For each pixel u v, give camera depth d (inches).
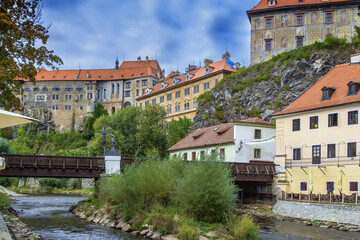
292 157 1568.7
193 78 3629.4
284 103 2583.7
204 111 3021.7
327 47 2711.6
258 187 1685.5
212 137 2066.9
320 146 1459.2
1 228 562.9
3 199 1407.5
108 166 1355.8
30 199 2166.6
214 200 916.0
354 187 1279.5
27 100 5851.4
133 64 5851.4
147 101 4318.4
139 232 908.6
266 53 2960.1
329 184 1374.3
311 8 2861.7
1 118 530.3
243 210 1486.2
